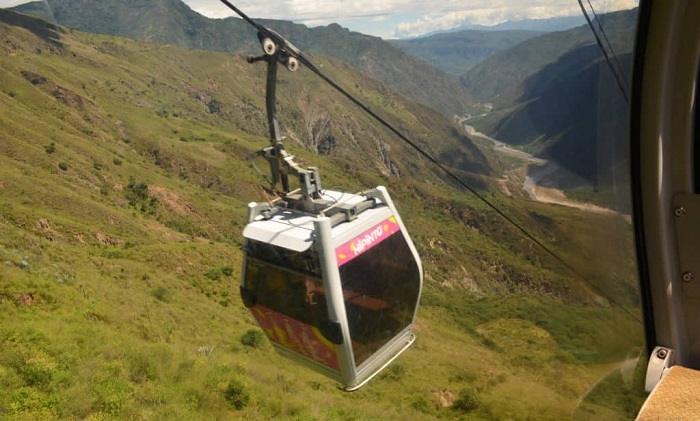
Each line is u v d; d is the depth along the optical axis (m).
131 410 16.62
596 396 2.38
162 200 99.25
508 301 57.88
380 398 29.75
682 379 2.30
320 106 189.12
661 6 2.25
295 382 26.91
